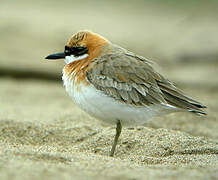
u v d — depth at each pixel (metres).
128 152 10.55
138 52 26.44
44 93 18.42
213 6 31.17
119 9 40.25
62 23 32.66
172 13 37.62
